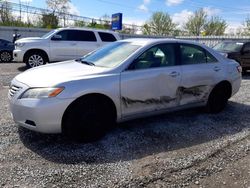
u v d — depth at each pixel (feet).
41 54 39.24
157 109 15.70
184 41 17.28
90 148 12.91
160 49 15.98
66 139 13.70
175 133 15.14
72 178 10.41
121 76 14.14
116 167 11.34
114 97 13.88
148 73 14.96
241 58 40.83
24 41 38.91
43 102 12.23
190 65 17.01
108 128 14.26
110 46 17.35
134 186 10.07
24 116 12.67
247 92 26.43
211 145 13.80
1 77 31.48
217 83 18.34
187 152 12.94
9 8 114.21
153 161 11.94
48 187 9.80
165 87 15.69
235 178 10.89
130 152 12.71
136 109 14.84
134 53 14.98
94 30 41.34
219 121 17.48
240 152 13.15
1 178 10.25
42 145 13.01
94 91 13.20
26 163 11.37
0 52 52.16
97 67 14.78
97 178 10.48
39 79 13.08
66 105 12.58
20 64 46.93
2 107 18.83
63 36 39.86
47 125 12.44
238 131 15.89
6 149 12.50
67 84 12.70
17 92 12.98
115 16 94.43
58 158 11.86
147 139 14.19
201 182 10.51
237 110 20.04
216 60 18.66
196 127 16.20
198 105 17.87
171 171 11.17
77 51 40.24
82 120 13.16
